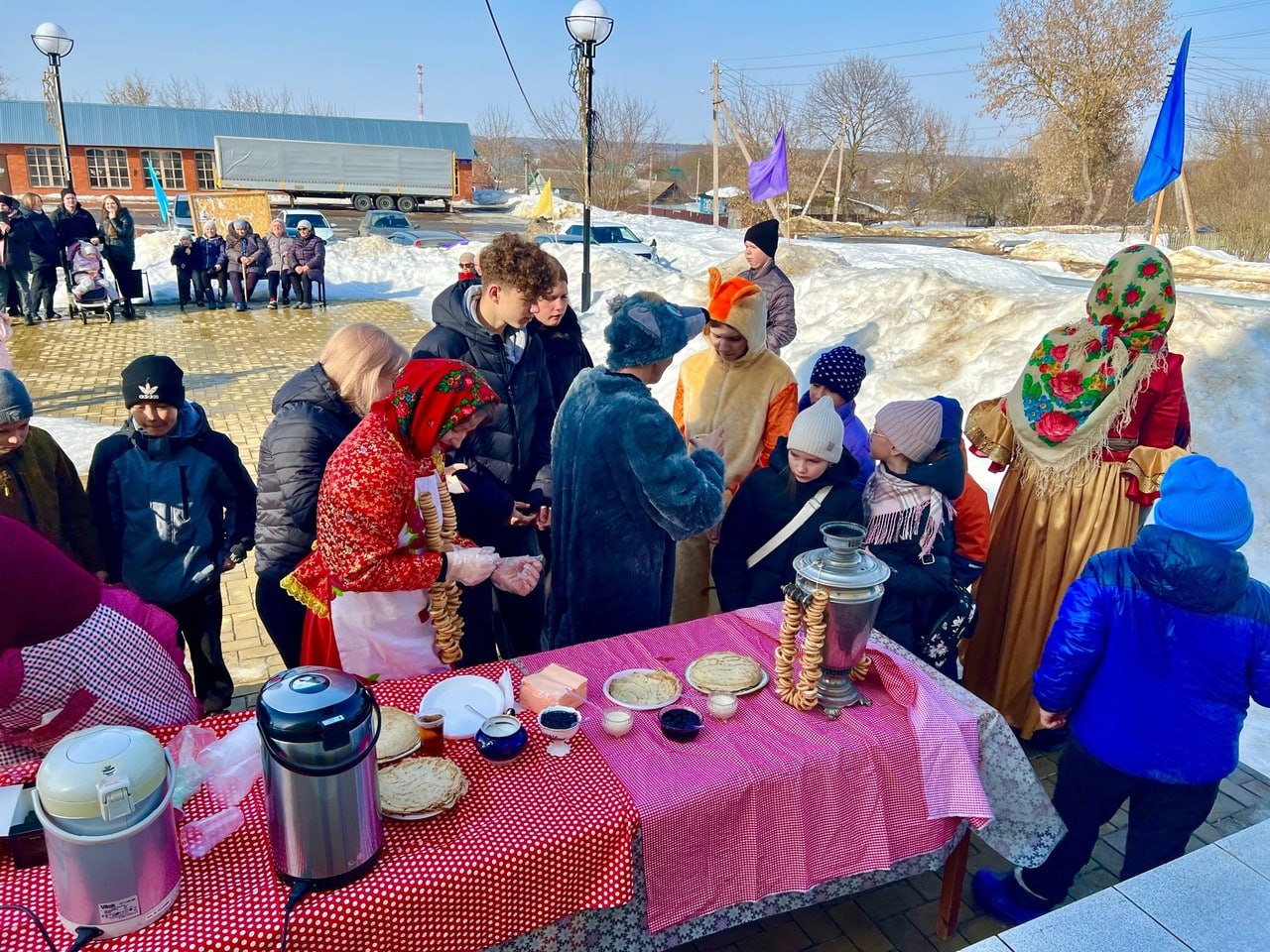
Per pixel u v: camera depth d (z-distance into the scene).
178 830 1.72
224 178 34.03
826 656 2.22
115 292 12.94
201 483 3.12
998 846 2.44
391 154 35.62
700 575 3.74
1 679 1.71
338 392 2.73
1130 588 2.28
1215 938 1.68
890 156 56.69
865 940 2.57
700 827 1.93
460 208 42.03
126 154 39.31
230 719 2.09
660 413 2.63
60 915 1.49
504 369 3.24
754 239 5.23
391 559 2.18
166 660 2.01
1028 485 3.41
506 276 2.99
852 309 9.06
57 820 1.39
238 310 13.79
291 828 1.54
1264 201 19.09
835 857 2.14
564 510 2.84
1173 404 3.25
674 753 2.06
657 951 2.03
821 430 2.81
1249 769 3.48
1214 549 2.15
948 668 3.04
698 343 9.22
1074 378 3.23
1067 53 34.97
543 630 3.24
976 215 48.22
